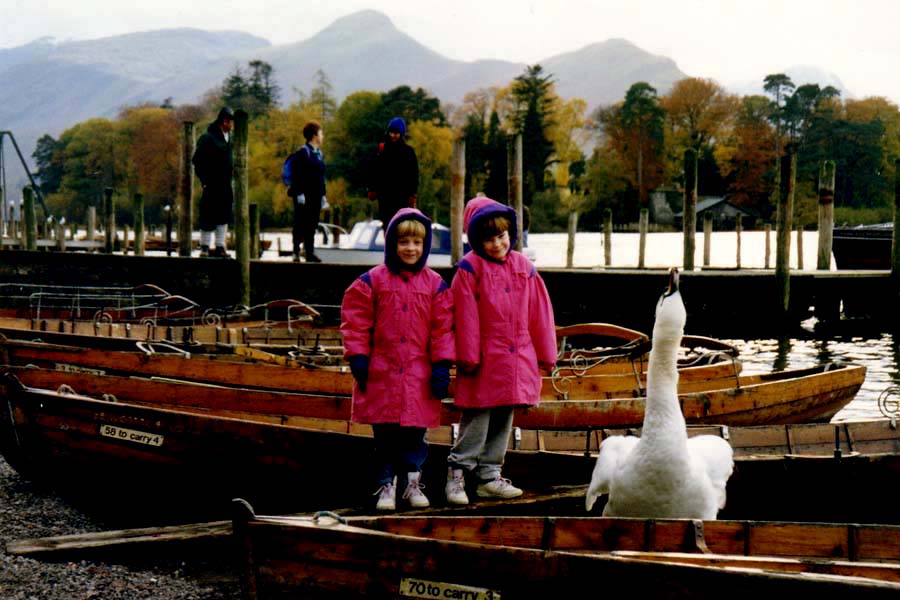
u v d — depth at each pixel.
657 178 104.44
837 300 20.48
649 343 9.23
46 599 5.25
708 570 4.01
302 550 4.38
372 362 5.77
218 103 117.44
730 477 6.58
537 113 95.44
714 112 106.44
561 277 18.12
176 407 7.96
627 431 7.57
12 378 7.02
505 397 5.87
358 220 82.81
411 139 84.38
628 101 107.88
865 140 97.38
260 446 6.55
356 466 6.39
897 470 6.62
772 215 100.81
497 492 6.13
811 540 5.09
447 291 5.88
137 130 111.44
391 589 4.34
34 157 131.75
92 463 6.93
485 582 4.28
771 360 16.33
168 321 14.31
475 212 5.95
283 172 16.62
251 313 16.39
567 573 4.20
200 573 5.77
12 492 7.65
